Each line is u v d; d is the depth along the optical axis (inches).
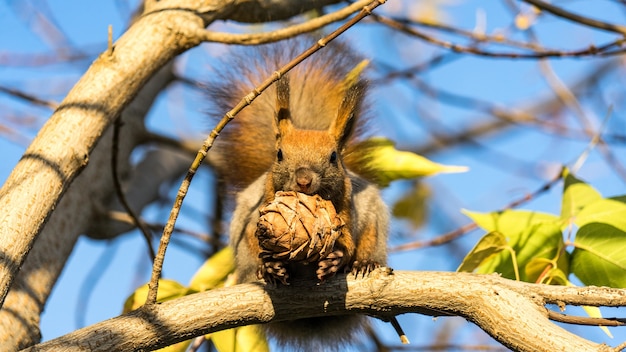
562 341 126.6
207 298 128.0
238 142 135.8
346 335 134.6
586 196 132.6
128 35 130.5
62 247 135.4
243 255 132.4
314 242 127.6
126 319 127.1
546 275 130.8
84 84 129.5
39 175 127.8
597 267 131.1
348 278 128.9
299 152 131.5
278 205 127.7
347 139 133.3
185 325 127.5
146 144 143.0
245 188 135.4
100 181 138.3
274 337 134.6
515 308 127.3
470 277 128.2
